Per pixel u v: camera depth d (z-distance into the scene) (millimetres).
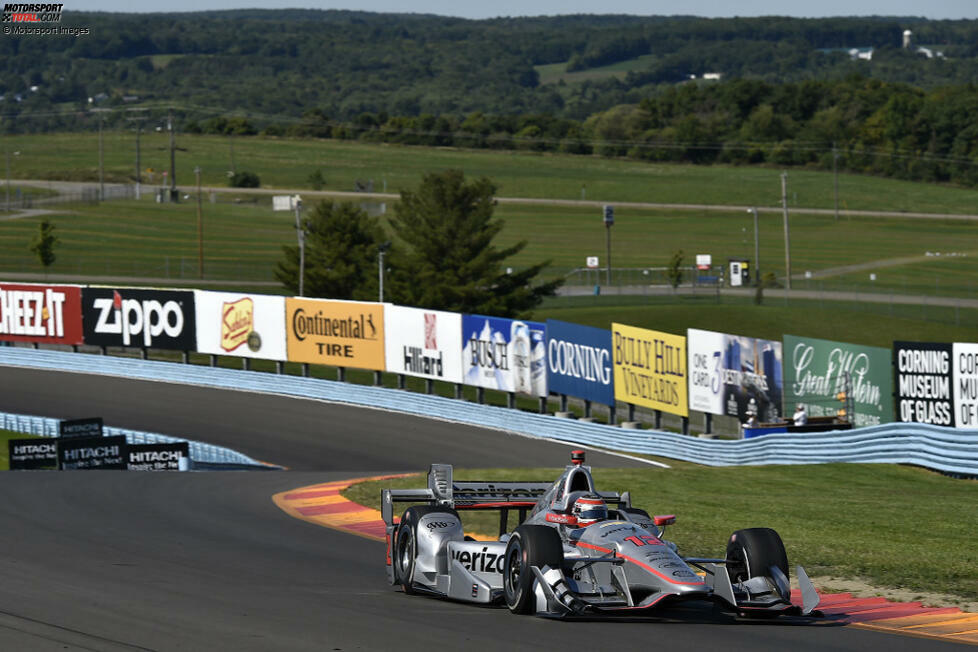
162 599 29875
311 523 51000
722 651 23609
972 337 194250
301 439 108562
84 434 100062
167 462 93312
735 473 69250
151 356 170625
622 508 31469
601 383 112188
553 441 109625
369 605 29469
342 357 136625
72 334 156875
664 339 104812
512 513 51156
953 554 38125
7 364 160125
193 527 47781
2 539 42500
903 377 81125
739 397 97812
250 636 25016
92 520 49094
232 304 145125
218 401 131625
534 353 118375
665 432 99125
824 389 92375
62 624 26375
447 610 28578
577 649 23656
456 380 125688
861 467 71812
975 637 26078
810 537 42062
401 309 130875
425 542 31203
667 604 25859
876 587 33281
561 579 26422
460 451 102500
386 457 99500
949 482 66250
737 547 27734
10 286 161375
